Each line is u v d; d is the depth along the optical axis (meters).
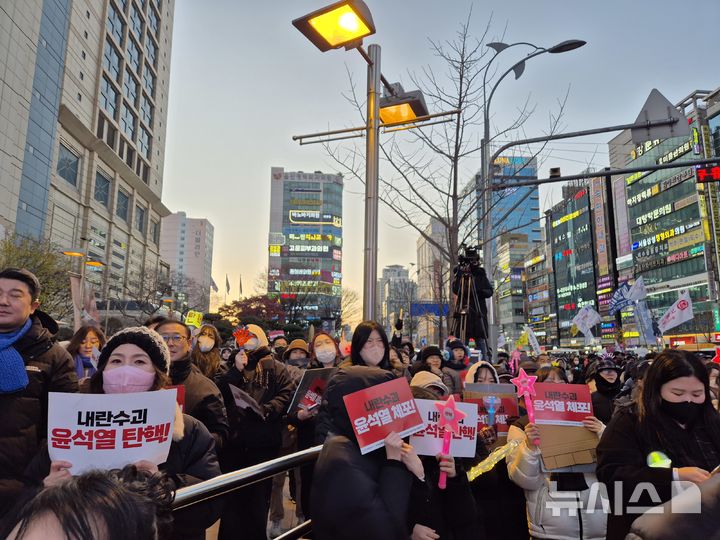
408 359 8.22
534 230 142.75
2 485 2.62
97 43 70.44
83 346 5.37
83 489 0.93
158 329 3.70
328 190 181.38
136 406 2.13
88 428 2.08
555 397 3.34
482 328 9.94
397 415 2.15
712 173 10.29
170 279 65.19
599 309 95.69
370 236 6.51
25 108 52.78
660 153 81.44
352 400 2.10
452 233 9.76
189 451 2.63
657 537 1.13
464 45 9.56
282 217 179.12
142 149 89.44
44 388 2.91
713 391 4.20
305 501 4.46
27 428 2.79
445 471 2.38
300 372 6.50
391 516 1.94
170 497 1.19
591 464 3.25
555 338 112.88
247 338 5.16
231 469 4.86
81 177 67.75
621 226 91.25
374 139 6.64
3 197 49.25
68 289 35.62
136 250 86.75
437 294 23.34
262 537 3.99
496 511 3.60
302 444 5.07
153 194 90.25
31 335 2.95
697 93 74.44
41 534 0.85
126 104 80.81
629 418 2.73
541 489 3.32
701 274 71.94
